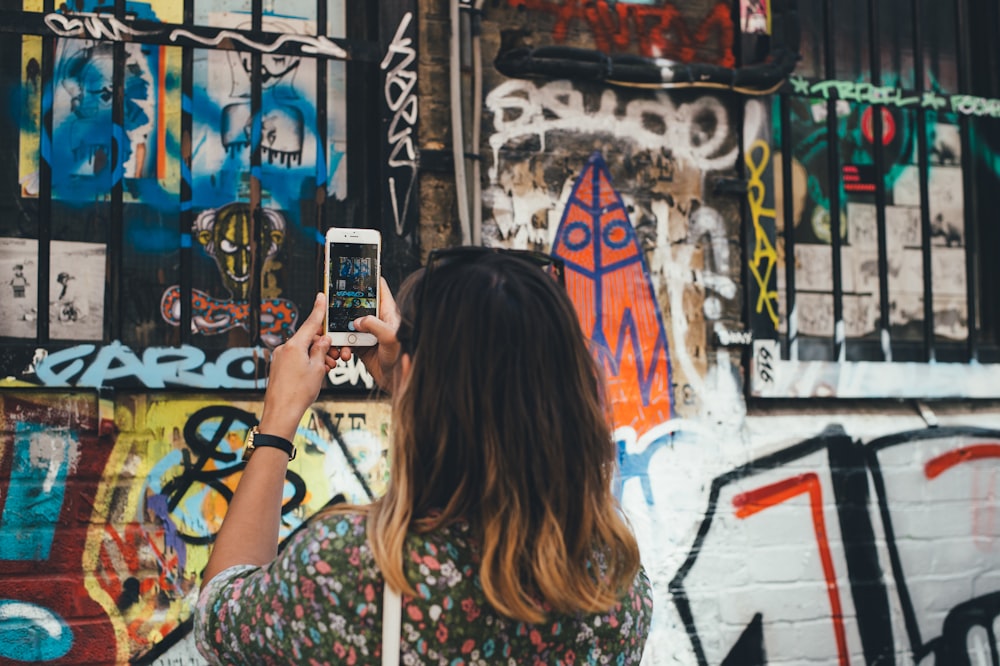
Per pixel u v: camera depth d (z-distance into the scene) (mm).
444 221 3152
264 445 1206
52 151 2902
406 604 1020
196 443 2912
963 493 3615
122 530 2840
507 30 3264
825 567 3430
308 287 3080
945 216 3795
